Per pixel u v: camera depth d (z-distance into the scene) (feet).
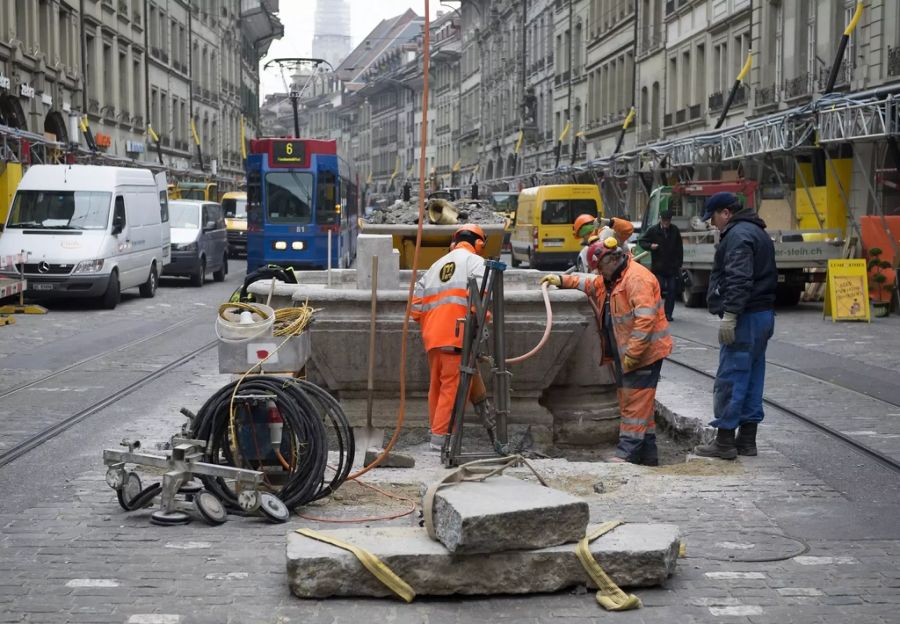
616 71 188.03
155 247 91.97
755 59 123.54
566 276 30.01
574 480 25.90
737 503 24.21
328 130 580.71
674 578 19.42
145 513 23.57
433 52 352.28
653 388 28.96
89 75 154.81
